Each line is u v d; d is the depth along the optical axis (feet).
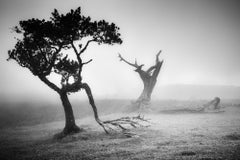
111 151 44.78
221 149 38.52
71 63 71.20
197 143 46.19
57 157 44.75
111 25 68.74
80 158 41.86
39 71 68.90
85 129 77.25
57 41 68.95
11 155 51.60
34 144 63.77
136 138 57.11
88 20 67.67
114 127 81.87
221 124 74.90
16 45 69.10
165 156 36.81
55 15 67.36
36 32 65.72
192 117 102.47
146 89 143.23
